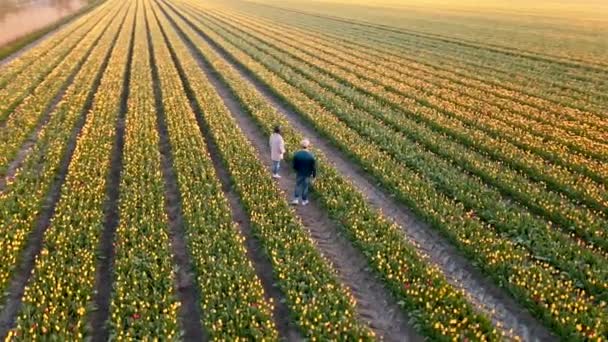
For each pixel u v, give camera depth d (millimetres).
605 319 14695
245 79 46938
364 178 25875
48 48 57875
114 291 16203
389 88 43281
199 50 60469
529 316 15805
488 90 43781
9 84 40469
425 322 14773
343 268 18281
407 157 27047
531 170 25750
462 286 17250
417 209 21766
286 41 67625
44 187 22688
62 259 16828
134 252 17500
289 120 35094
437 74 49781
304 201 22719
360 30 82625
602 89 45656
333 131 30984
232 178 24375
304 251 18031
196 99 38188
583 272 17312
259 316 14773
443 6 133000
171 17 96062
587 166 26000
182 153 26703
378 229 19703
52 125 30969
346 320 14523
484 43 70188
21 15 94750
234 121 32531
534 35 79938
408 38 74375
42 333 13945
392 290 16547
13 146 27312
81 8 110312
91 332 14641
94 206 20891
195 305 16188
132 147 27188
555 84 47031
